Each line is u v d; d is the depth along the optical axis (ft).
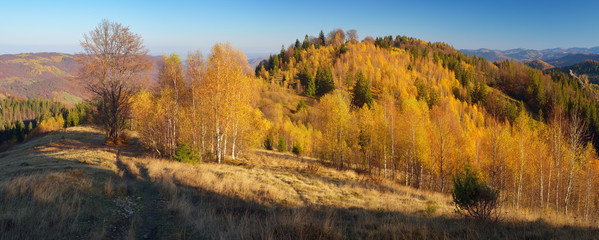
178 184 43.50
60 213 24.26
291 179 58.59
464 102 312.09
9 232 19.62
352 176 78.64
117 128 90.48
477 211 28.63
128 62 78.54
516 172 102.78
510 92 415.44
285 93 373.20
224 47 67.97
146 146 85.05
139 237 22.88
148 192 37.91
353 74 410.72
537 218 33.30
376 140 108.58
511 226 26.81
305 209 33.40
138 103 85.97
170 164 60.29
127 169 52.34
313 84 374.84
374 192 53.78
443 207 44.16
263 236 21.99
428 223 28.02
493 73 471.21
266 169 69.92
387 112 133.08
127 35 76.84
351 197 47.03
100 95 77.15
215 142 86.69
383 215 32.45
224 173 55.01
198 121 75.20
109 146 84.07
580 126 81.05
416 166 104.01
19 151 97.55
